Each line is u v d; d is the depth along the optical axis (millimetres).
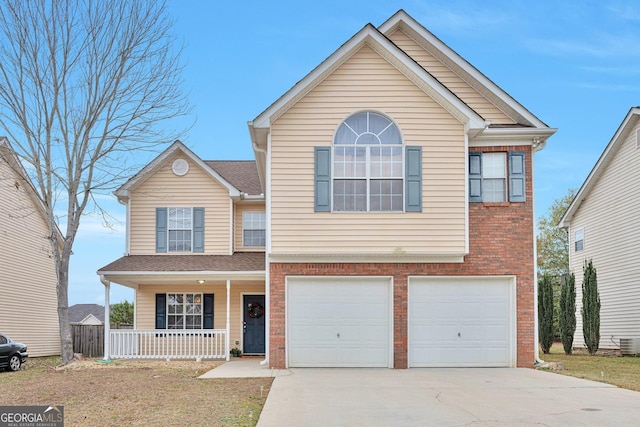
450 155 16703
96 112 20281
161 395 12359
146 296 23000
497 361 16703
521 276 16875
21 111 19859
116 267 20609
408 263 16672
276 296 16516
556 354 26578
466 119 16484
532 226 17031
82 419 9961
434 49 18609
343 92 16781
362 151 16703
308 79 16453
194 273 20359
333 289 16734
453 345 16688
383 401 11148
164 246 22875
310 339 16609
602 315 27688
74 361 19609
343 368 16453
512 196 17062
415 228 16453
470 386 13055
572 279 27000
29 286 26625
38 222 27641
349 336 16625
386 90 16797
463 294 16844
